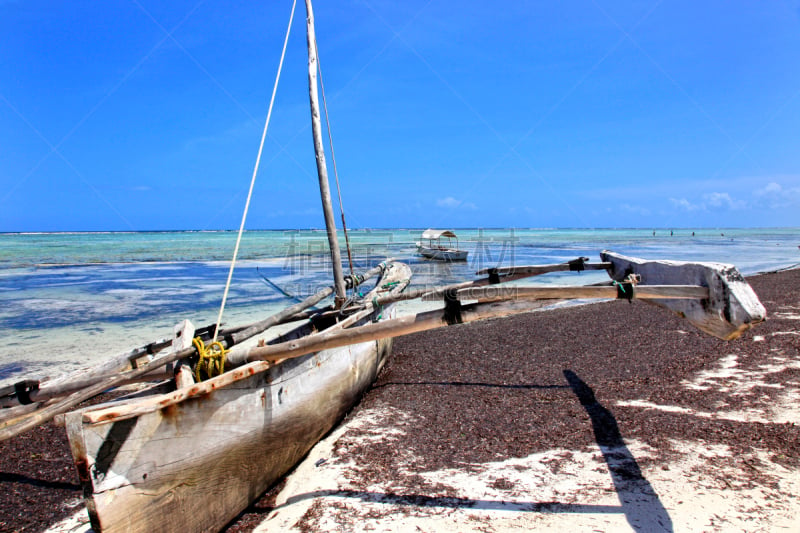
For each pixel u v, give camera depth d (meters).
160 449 3.11
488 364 8.13
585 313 13.05
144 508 3.04
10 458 5.32
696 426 5.25
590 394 6.47
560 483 4.16
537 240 70.38
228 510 3.73
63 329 12.00
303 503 3.95
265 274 24.25
